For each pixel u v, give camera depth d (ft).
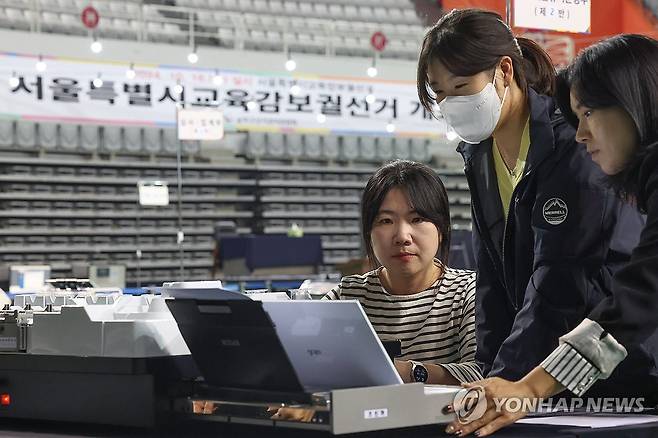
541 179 6.28
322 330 4.47
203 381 5.21
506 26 6.37
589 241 6.08
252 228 50.03
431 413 4.56
